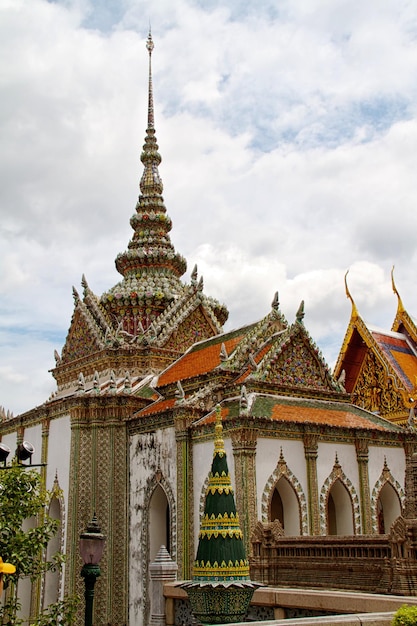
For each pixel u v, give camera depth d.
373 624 13.53
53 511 37.53
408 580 19.22
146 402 37.59
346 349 43.31
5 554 20.59
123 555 34.62
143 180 52.75
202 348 42.09
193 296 46.22
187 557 30.83
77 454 36.09
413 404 39.44
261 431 29.94
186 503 31.45
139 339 43.25
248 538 28.14
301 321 35.38
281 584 23.25
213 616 15.98
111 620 33.72
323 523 30.70
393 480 33.81
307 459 30.98
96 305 46.31
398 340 44.31
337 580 21.52
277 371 33.91
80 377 37.78
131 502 35.16
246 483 28.75
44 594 36.06
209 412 33.22
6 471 21.91
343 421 33.22
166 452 33.47
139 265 49.41
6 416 45.31
